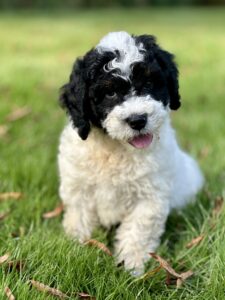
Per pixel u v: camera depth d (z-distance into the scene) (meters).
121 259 0.60
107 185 0.61
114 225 0.67
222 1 5.26
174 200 0.68
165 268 0.55
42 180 0.76
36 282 0.49
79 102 0.58
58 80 1.41
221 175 0.79
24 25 2.96
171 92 0.61
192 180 0.72
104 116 0.56
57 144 0.90
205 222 0.63
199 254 0.58
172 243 0.64
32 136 0.94
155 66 0.57
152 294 0.52
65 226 0.65
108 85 0.56
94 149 0.59
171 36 2.44
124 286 0.51
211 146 0.92
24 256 0.53
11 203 0.70
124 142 0.57
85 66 0.58
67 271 0.50
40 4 4.50
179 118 1.08
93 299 0.49
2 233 0.61
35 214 0.67
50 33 2.54
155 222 0.61
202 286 0.54
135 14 4.11
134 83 0.56
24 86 1.26
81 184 0.62
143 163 0.59
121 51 0.57
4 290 0.47
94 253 0.55
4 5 4.36
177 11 4.57
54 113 1.08
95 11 4.43
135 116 0.54
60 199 0.72
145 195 0.61
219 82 1.40
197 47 2.04
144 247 0.61
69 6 4.68
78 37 2.38
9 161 0.80
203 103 1.21
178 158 0.67
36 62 1.67
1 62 1.64
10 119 1.02
